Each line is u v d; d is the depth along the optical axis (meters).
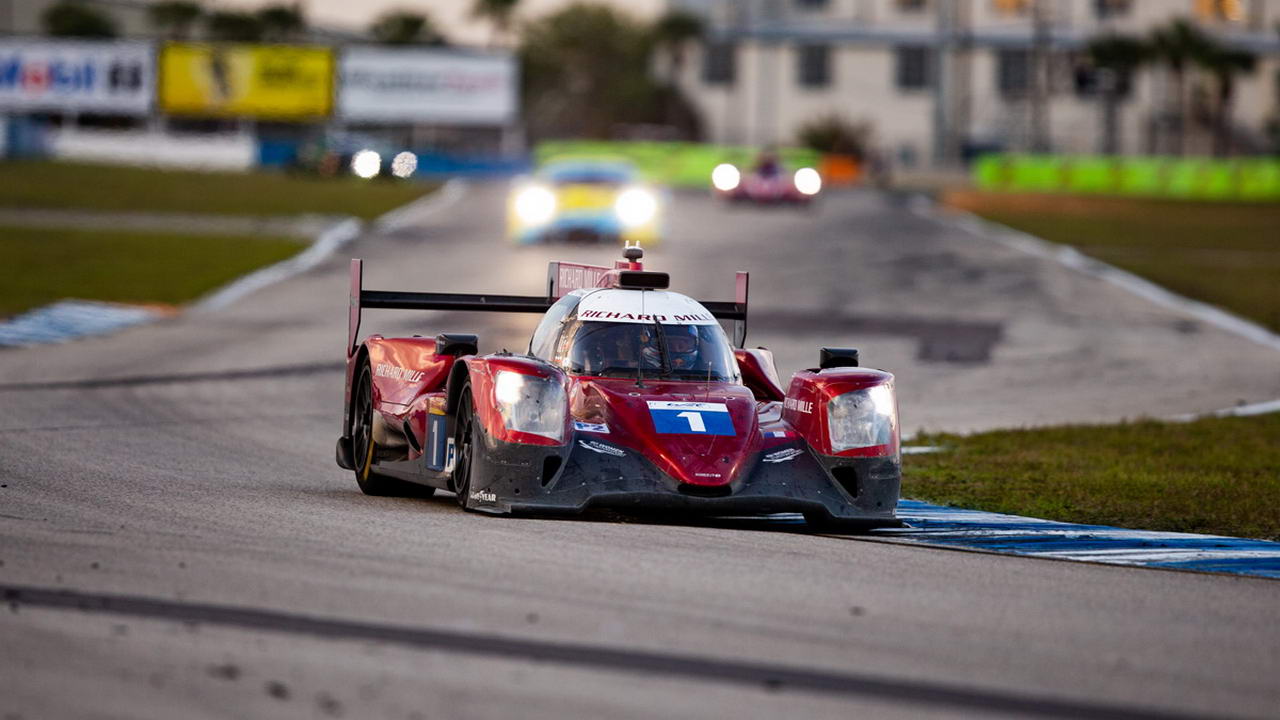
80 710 15.73
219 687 16.64
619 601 21.48
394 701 16.30
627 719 16.00
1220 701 17.67
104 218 149.12
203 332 78.75
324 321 84.62
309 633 19.08
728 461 29.30
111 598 20.66
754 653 18.89
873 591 23.09
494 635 19.25
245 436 47.38
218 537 26.02
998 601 22.81
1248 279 119.19
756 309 93.25
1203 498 36.59
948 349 77.25
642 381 31.70
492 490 29.36
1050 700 17.38
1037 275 119.00
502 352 31.33
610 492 28.69
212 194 190.00
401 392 34.59
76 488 32.91
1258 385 67.75
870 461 30.22
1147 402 61.84
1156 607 23.05
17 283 93.44
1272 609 23.41
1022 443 48.66
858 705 16.86
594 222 125.62
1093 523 33.47
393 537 26.44
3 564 22.72
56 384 58.44
